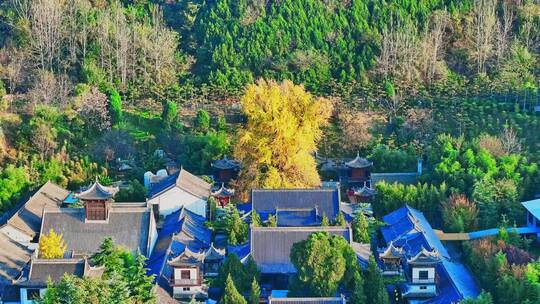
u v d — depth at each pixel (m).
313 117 143.62
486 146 143.12
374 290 102.75
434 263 107.75
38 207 130.12
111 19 184.00
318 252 103.31
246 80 174.75
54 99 164.62
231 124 163.75
